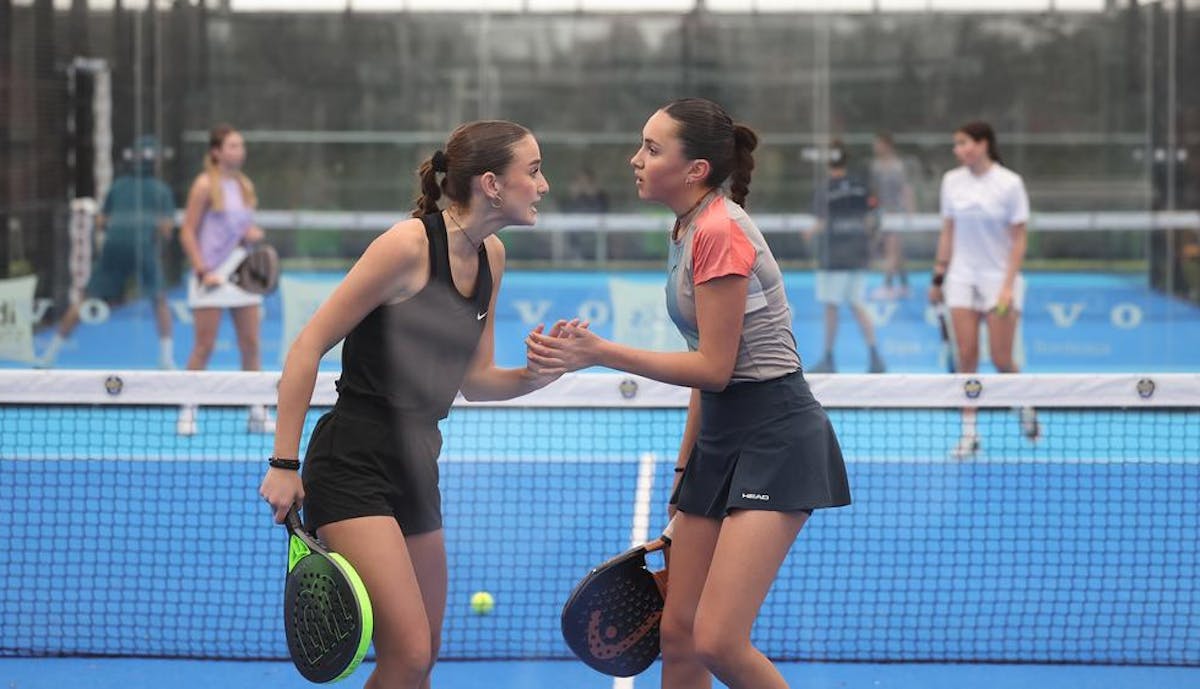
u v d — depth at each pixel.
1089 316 25.50
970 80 25.17
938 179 25.22
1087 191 25.31
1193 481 18.44
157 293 25.19
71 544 15.43
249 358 22.84
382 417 8.57
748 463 8.69
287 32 25.12
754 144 9.09
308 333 8.40
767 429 8.70
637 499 17.62
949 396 12.21
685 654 9.19
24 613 13.09
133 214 25.14
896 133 25.20
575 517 16.72
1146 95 25.14
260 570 14.50
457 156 8.55
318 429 8.71
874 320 25.48
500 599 13.70
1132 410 22.42
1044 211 25.41
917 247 25.36
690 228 8.74
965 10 25.09
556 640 12.47
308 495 8.58
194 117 25.12
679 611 9.14
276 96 25.17
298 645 8.36
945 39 25.11
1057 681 11.41
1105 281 25.42
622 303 25.47
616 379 12.78
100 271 25.14
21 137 25.02
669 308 9.02
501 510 16.97
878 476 18.81
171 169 25.12
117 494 17.72
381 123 25.22
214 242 22.30
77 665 11.67
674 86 25.12
